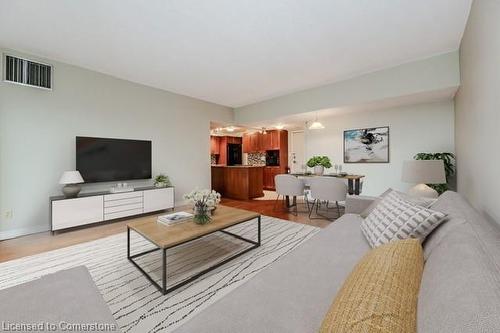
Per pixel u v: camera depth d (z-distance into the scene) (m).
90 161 3.50
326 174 4.56
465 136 2.56
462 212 1.19
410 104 4.12
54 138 3.24
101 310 0.98
